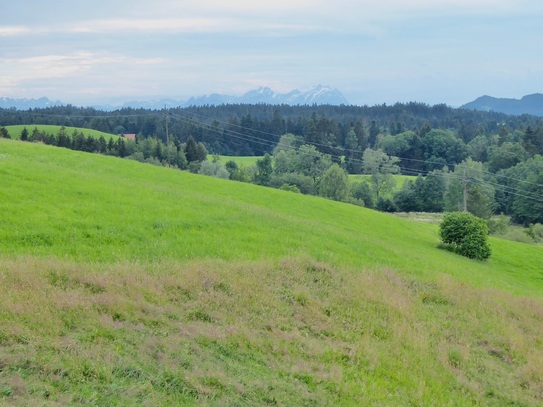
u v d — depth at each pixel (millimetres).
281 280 18625
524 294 28656
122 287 14750
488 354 16688
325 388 11898
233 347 12797
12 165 29938
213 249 21406
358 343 14914
